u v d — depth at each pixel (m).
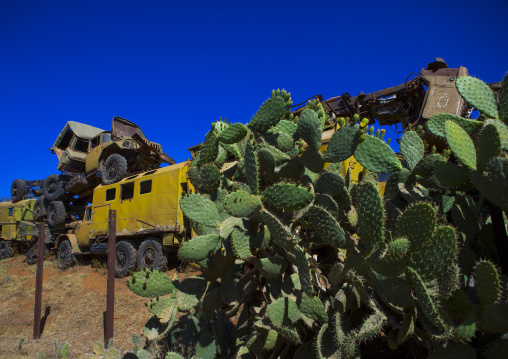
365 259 1.79
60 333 6.07
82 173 14.15
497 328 1.47
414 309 1.62
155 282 2.61
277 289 2.43
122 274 9.18
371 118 8.13
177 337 3.65
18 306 7.93
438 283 1.66
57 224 12.94
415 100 7.28
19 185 16.42
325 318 1.95
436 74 6.51
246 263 2.78
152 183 9.20
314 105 2.60
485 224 2.16
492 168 1.70
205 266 2.61
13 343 5.83
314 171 2.35
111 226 5.49
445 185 2.03
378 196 1.73
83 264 11.59
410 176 2.39
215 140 2.62
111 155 11.32
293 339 2.04
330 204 2.19
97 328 5.97
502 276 1.79
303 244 2.39
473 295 1.75
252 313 2.55
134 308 6.70
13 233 15.62
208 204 2.50
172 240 8.41
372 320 1.68
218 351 3.07
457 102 6.04
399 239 1.60
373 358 2.21
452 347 1.53
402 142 2.43
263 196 2.16
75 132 14.36
